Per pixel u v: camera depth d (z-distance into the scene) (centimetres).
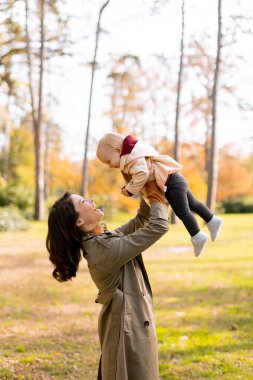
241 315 635
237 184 4047
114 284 255
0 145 4269
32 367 463
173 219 2400
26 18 2347
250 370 438
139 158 270
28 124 4175
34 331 584
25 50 2402
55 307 709
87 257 256
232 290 806
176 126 2472
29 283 895
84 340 550
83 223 260
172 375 432
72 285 874
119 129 3766
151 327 257
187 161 3712
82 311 685
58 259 261
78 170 4206
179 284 872
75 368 462
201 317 633
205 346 511
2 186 2769
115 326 249
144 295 262
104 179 3428
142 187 270
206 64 3081
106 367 251
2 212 2062
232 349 498
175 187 275
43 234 1905
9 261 1176
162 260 1191
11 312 676
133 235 255
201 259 1195
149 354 251
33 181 3819
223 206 3962
